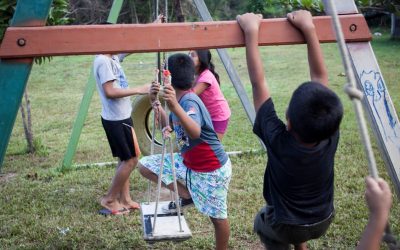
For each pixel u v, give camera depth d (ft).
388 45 61.41
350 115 29.45
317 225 8.47
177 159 13.26
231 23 9.09
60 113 34.04
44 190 19.45
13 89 8.63
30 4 8.63
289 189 8.18
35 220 16.47
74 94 40.81
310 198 8.29
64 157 22.54
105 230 15.71
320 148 7.88
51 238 15.11
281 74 45.98
